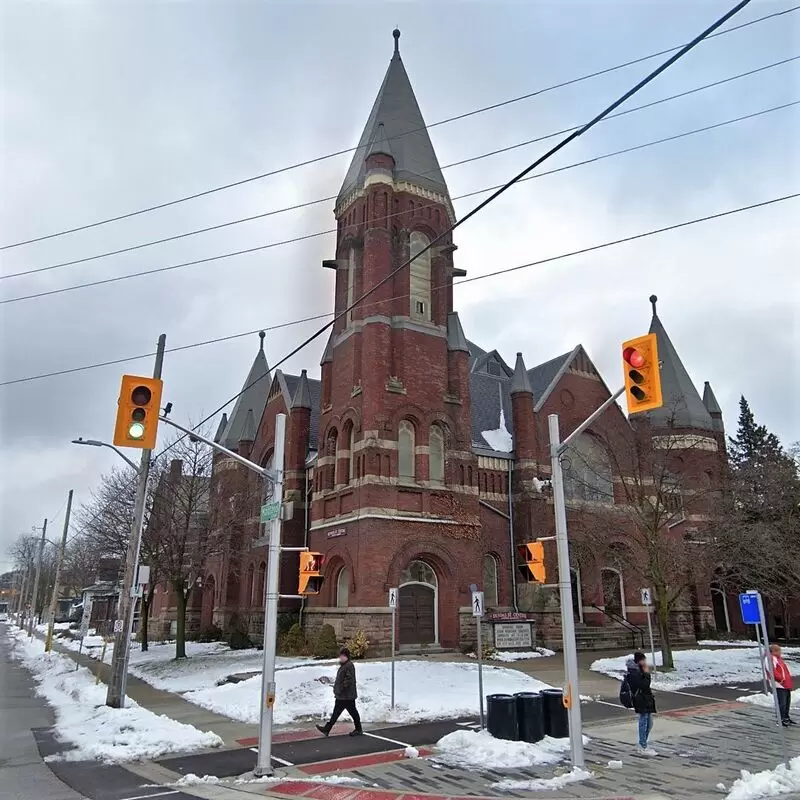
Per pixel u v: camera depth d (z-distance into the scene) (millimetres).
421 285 35375
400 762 12797
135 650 40844
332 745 14453
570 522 35625
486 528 35156
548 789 10766
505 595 34750
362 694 19906
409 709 18250
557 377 39625
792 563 29594
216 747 14461
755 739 14539
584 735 14938
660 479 27922
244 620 40562
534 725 14031
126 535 34812
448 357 34844
